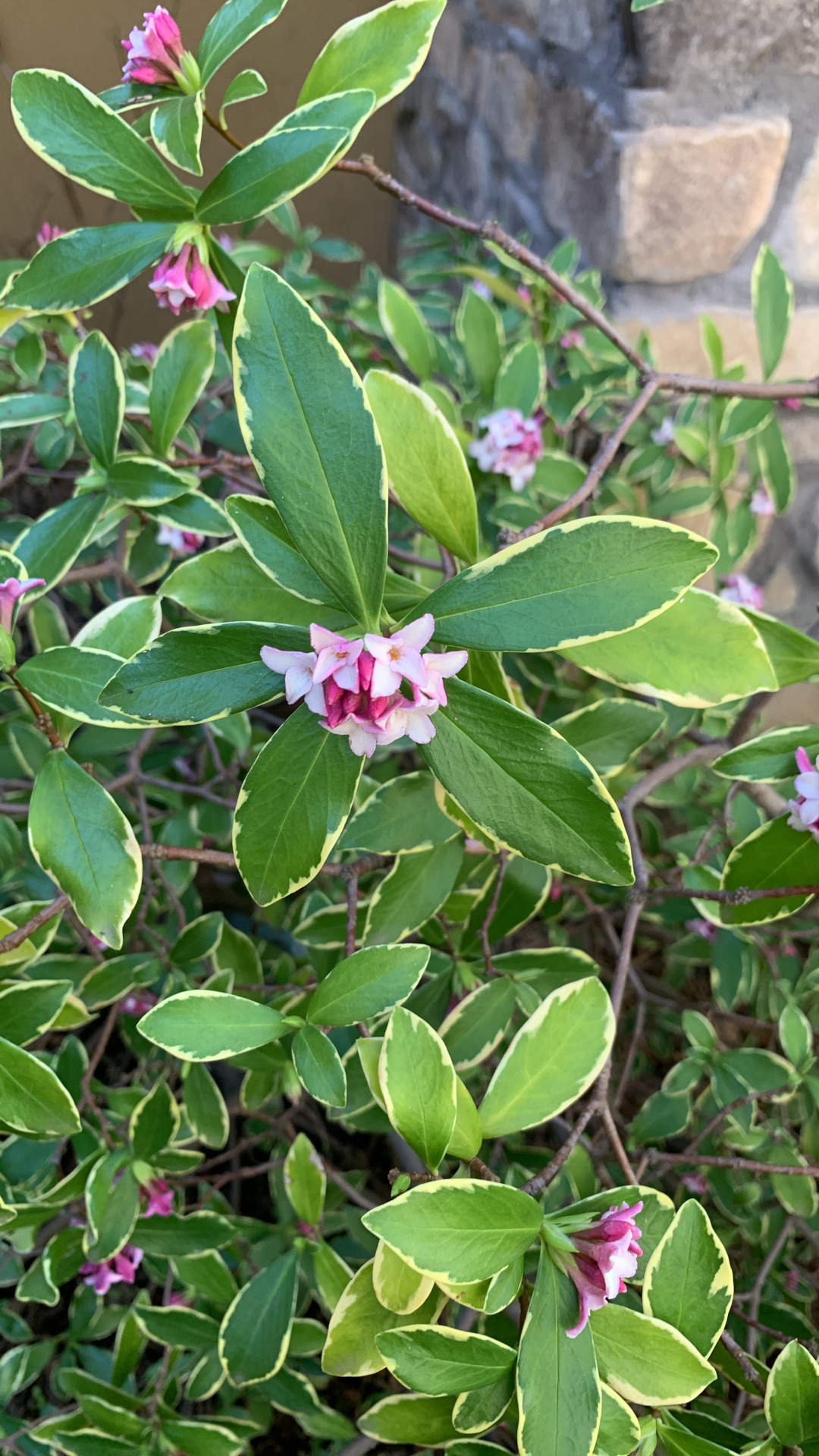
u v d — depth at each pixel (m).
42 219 0.55
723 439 0.48
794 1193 0.40
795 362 0.55
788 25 0.45
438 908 0.31
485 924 0.32
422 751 0.20
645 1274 0.23
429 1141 0.22
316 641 0.18
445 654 0.19
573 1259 0.21
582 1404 0.20
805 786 0.25
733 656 0.22
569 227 0.56
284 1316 0.32
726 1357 0.25
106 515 0.34
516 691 0.31
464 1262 0.21
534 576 0.19
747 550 0.56
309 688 0.19
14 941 0.25
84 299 0.25
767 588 0.63
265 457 0.19
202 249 0.25
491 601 0.19
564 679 0.54
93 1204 0.32
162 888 0.47
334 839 0.21
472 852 0.34
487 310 0.47
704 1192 0.43
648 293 0.52
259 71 0.54
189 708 0.21
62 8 0.47
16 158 0.53
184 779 0.56
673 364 0.55
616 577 0.19
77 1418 0.36
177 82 0.26
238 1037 0.23
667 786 0.50
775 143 0.48
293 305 0.18
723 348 0.54
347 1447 0.35
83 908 0.25
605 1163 0.43
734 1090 0.41
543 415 0.50
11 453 0.58
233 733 0.43
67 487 0.64
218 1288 0.36
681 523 0.59
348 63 0.24
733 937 0.45
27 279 0.25
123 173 0.24
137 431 0.44
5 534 0.50
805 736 0.27
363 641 0.18
